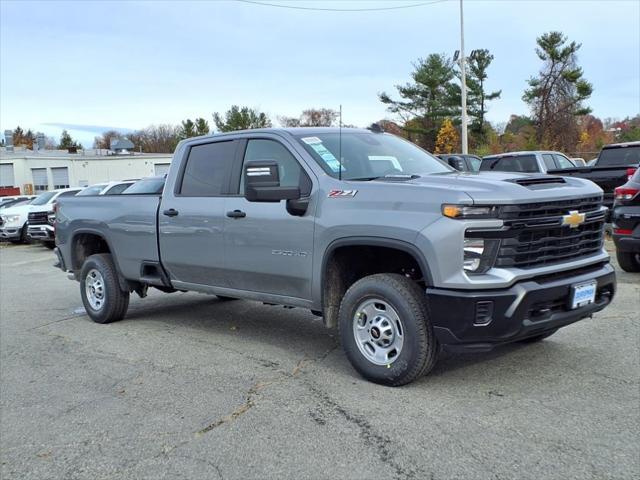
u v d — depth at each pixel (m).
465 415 3.97
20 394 4.86
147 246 6.49
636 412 3.93
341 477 3.28
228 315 7.43
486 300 3.99
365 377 4.66
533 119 45.00
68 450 3.79
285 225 5.05
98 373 5.31
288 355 5.57
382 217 4.36
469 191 4.09
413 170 5.34
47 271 13.16
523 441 3.58
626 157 12.70
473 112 44.88
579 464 3.29
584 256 4.59
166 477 3.38
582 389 4.35
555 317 4.25
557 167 15.23
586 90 42.34
